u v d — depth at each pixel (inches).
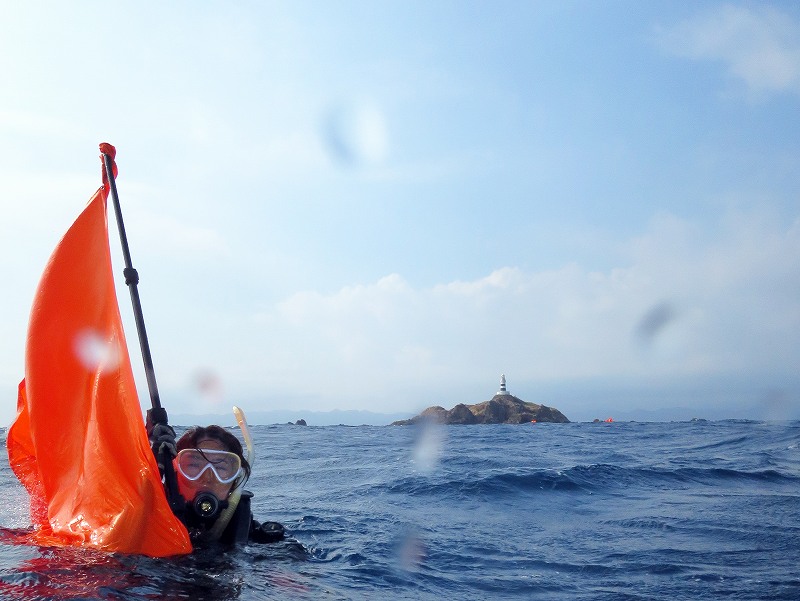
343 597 122.0
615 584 137.5
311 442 557.3
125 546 132.6
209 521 152.0
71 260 154.6
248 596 116.3
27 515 173.5
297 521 200.1
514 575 144.8
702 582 137.6
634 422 1163.9
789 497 251.3
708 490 272.7
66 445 145.9
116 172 176.2
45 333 150.0
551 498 249.1
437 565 152.0
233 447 158.6
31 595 104.9
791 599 125.9
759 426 860.0
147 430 164.6
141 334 169.8
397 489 264.8
